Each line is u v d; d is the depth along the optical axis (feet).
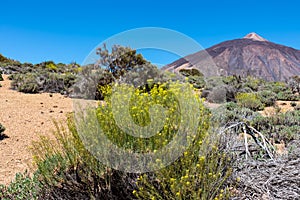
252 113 26.40
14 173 13.16
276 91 51.75
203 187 7.62
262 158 11.05
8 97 33.06
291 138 17.33
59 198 9.05
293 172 9.35
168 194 7.52
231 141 10.91
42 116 24.70
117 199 8.81
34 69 69.92
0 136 18.52
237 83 49.16
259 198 8.56
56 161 9.78
